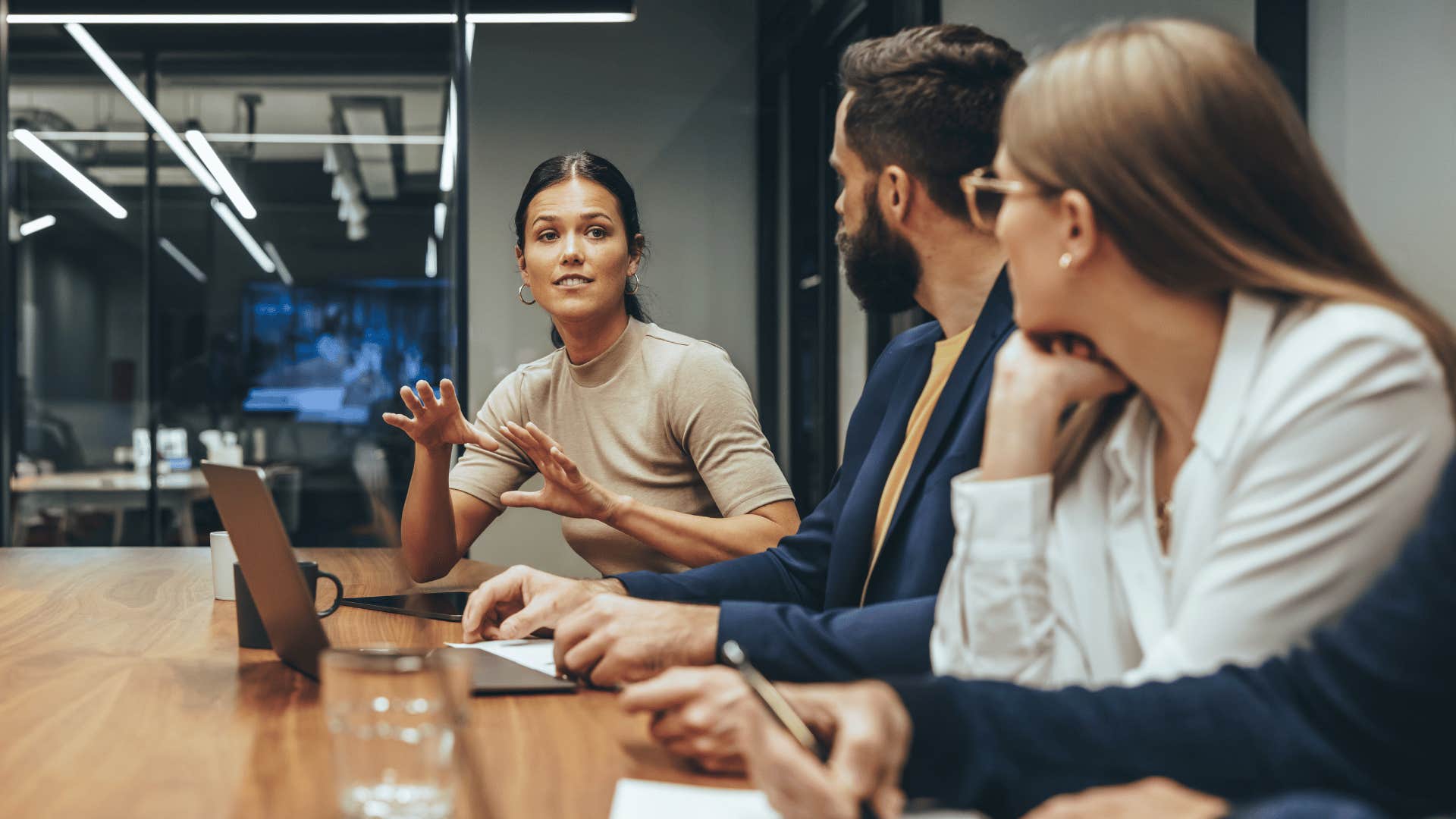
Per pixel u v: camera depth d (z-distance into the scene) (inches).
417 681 24.0
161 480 197.8
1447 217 67.8
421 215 201.3
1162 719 23.6
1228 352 27.7
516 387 77.4
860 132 44.8
